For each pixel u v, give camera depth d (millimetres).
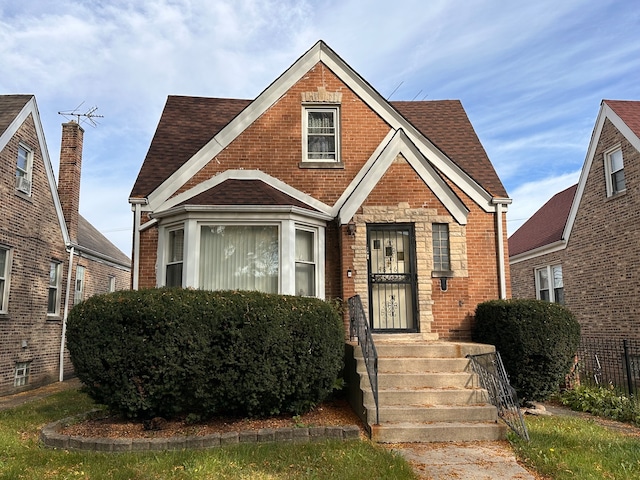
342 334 7215
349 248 9633
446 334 9500
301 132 10742
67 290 16031
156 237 10055
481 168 11406
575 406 9102
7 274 12758
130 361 6281
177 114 12602
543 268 18406
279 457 5449
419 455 5730
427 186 9898
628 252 13109
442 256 9875
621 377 11672
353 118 10891
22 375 13531
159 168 10844
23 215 13445
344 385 7930
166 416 6684
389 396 7008
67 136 16969
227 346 6418
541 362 8172
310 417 7035
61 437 6000
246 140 10602
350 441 6031
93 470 5082
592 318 14711
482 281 10148
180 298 6477
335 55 11031
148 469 5070
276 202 9266
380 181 9875
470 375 7508
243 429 6402
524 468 5344
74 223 16766
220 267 9258
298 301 6906
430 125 12836
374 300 9734
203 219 9211
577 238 15633
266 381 6414
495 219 10430
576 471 5188
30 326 13797
